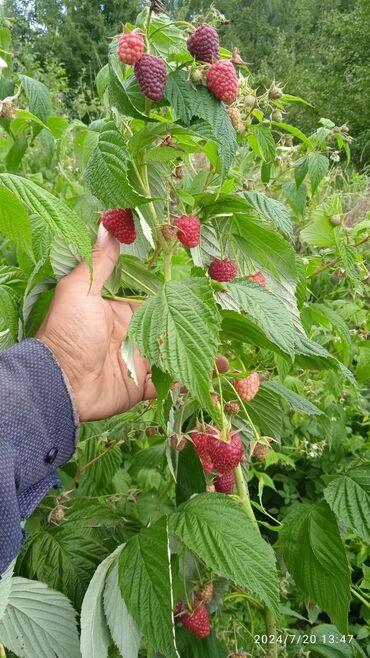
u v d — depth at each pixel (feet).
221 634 1.44
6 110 1.37
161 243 0.96
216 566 0.85
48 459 0.86
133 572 0.88
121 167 0.81
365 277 1.98
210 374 0.74
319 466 2.49
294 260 1.11
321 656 1.50
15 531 0.77
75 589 1.08
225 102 0.92
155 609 0.83
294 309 1.14
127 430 1.49
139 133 0.88
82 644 0.83
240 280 0.97
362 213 3.71
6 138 2.33
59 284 0.92
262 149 1.43
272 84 1.52
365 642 2.10
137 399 1.06
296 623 2.06
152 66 0.84
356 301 2.50
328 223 1.81
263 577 0.85
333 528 1.04
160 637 0.82
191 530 0.91
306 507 1.11
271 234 1.07
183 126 0.91
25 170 2.57
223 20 1.15
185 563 1.14
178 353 0.75
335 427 2.33
